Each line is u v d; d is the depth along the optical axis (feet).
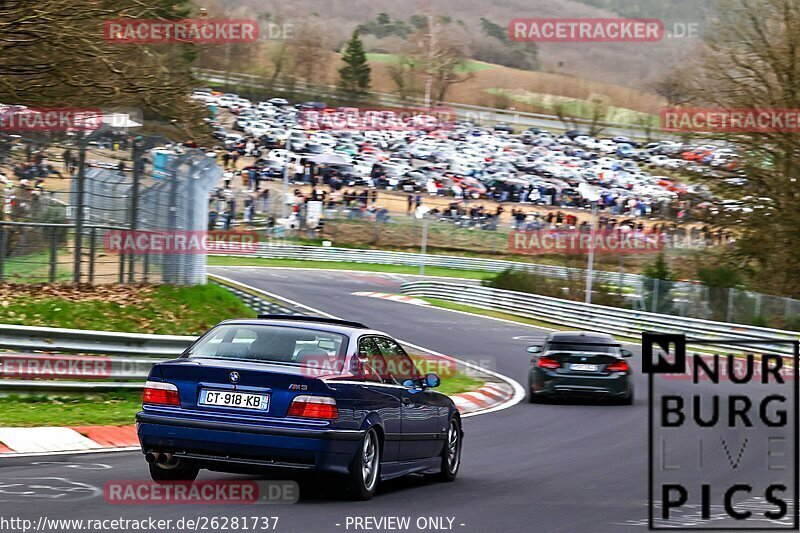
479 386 250.37
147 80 273.95
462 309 501.97
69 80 249.14
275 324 102.68
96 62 249.75
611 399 225.56
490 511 97.19
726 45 450.71
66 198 228.22
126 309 221.25
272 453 91.76
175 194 247.29
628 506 103.45
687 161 458.50
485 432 173.17
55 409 157.07
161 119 294.46
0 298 206.90
